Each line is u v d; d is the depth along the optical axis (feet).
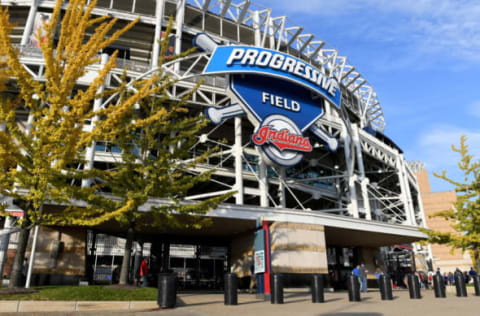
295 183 115.55
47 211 63.72
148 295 41.24
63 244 65.51
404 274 119.03
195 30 127.13
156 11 121.39
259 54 97.96
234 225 79.56
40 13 111.75
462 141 94.58
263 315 30.50
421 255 183.93
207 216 71.46
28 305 35.04
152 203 66.59
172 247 98.53
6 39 39.45
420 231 98.68
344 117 114.01
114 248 100.01
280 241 76.89
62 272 63.77
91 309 36.60
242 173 107.86
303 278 76.54
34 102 42.34
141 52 130.11
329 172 138.92
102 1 123.44
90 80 91.25
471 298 53.52
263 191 98.37
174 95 100.32
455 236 88.74
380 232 91.20
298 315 30.42
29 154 43.96
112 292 40.27
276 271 74.43
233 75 96.53
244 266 83.10
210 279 95.66
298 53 151.64
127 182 50.98
